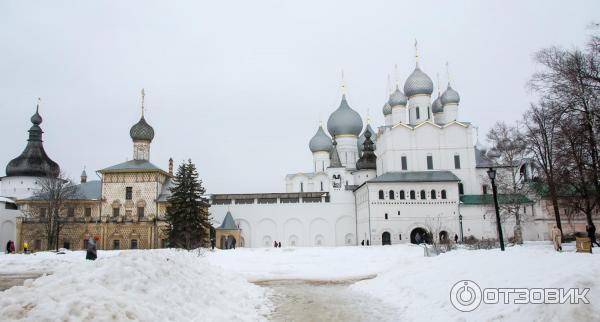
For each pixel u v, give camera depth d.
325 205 95.56
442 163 89.56
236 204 95.69
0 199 81.94
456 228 82.69
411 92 96.69
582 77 37.84
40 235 79.81
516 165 71.38
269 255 52.25
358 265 41.94
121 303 13.27
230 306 18.92
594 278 13.26
